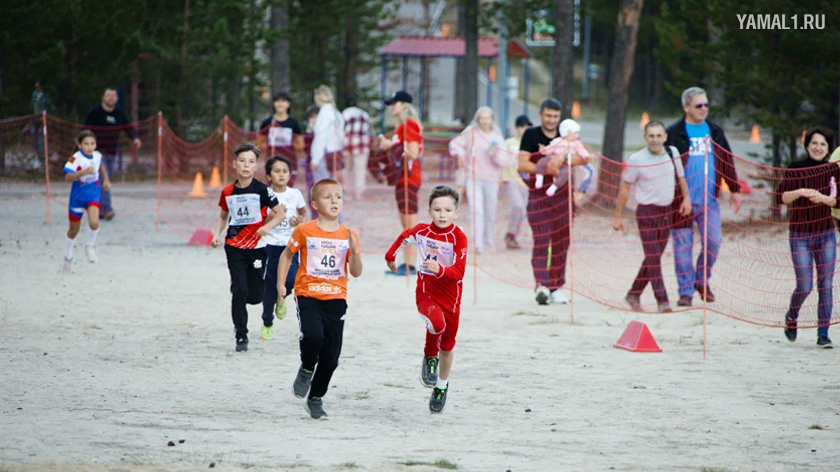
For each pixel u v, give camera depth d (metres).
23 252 31.95
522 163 25.94
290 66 83.94
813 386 16.72
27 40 54.62
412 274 30.84
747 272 30.33
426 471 11.11
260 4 69.12
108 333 20.28
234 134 61.66
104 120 41.66
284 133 39.31
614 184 48.50
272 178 19.86
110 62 59.06
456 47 80.31
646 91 141.75
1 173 55.16
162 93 64.44
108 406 14.16
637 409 14.87
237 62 64.19
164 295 25.42
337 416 14.12
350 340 20.41
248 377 16.58
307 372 13.92
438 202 14.41
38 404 14.12
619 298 27.17
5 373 16.20
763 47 44.50
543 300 25.92
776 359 19.22
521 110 125.88
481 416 14.32
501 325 22.78
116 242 35.69
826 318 20.62
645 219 24.70
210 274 29.30
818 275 20.72
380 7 86.50
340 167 39.94
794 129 43.09
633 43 50.16
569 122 25.70
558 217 25.73
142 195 53.19
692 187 24.50
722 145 24.80
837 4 41.91
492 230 36.28
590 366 18.30
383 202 52.00
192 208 47.97
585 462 11.79
